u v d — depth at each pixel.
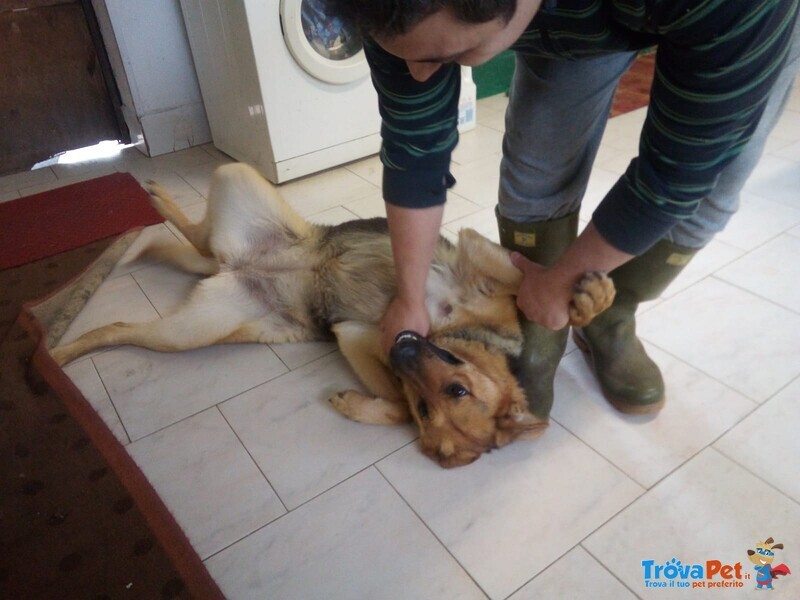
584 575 1.26
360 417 1.63
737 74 0.75
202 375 1.84
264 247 1.98
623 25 0.84
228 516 1.44
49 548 1.37
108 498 1.47
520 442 1.55
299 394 1.76
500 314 1.61
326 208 2.66
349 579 1.29
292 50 2.61
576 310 1.18
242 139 3.02
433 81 1.09
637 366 1.60
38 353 1.88
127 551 1.36
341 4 0.64
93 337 1.91
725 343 1.79
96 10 3.10
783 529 1.31
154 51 3.15
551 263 1.67
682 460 1.47
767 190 2.53
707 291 2.00
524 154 1.47
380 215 2.58
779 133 2.99
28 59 3.09
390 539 1.36
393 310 1.53
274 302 1.96
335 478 1.51
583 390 1.69
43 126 3.27
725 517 1.34
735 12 0.69
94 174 3.15
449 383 1.45
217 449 1.60
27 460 1.57
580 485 1.44
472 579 1.27
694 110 0.80
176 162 3.26
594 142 1.49
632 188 0.93
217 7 2.65
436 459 1.50
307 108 2.79
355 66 2.81
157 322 1.91
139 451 1.61
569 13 0.84
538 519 1.37
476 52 0.71
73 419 1.67
